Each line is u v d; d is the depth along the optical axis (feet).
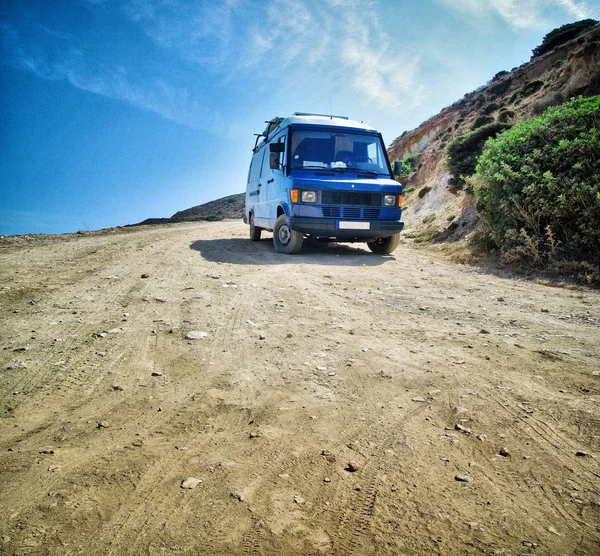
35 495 5.70
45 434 7.40
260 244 36.35
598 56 50.93
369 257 29.81
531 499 5.63
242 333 12.98
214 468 6.34
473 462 6.51
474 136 46.47
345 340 12.50
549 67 97.66
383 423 7.76
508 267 24.62
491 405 8.43
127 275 21.44
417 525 5.13
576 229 23.57
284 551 4.72
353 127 30.63
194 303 16.25
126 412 8.23
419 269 25.59
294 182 27.22
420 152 119.55
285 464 6.46
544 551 4.68
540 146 27.07
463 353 11.43
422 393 9.02
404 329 13.69
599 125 25.00
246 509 5.42
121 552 4.70
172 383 9.55
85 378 9.78
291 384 9.49
